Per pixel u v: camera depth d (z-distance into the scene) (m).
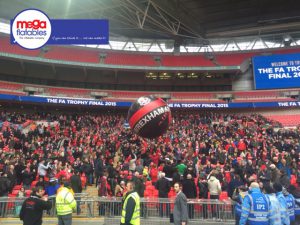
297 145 23.44
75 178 12.66
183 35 52.09
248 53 53.53
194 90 51.34
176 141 27.27
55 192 13.43
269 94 47.81
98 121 38.22
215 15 49.56
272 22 50.56
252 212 7.21
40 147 23.92
